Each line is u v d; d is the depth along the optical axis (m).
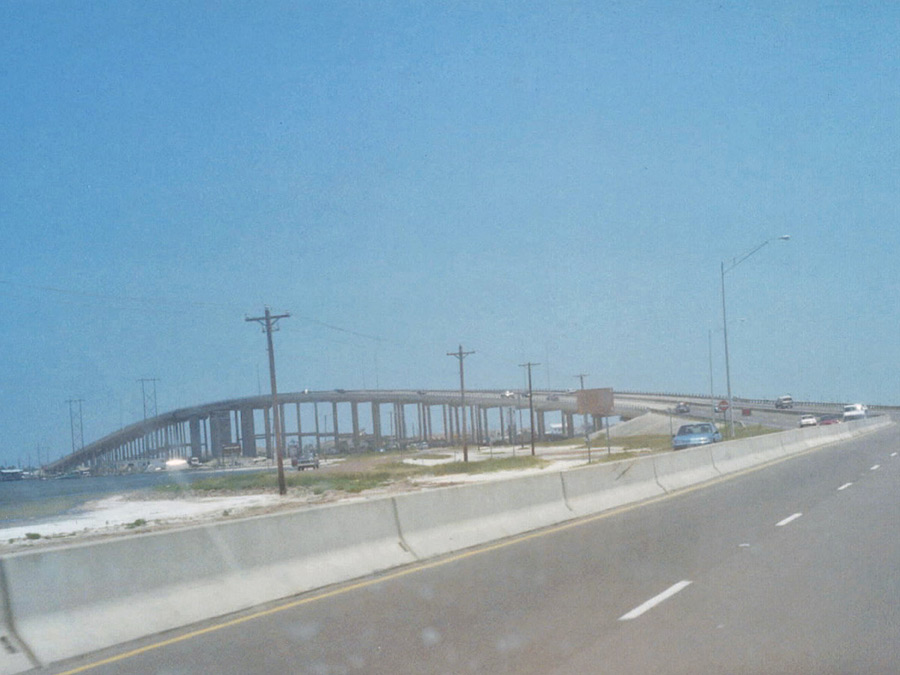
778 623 9.74
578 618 10.41
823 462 40.31
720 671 7.98
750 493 26.84
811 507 22.02
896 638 8.94
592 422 177.00
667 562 14.33
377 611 11.52
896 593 11.20
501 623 10.34
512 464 68.19
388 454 145.00
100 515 51.34
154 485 95.75
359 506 15.19
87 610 10.36
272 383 57.78
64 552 10.31
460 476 58.88
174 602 11.36
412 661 8.81
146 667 9.22
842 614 10.09
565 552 16.14
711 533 17.81
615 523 20.73
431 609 11.44
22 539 36.53
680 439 56.03
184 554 11.77
